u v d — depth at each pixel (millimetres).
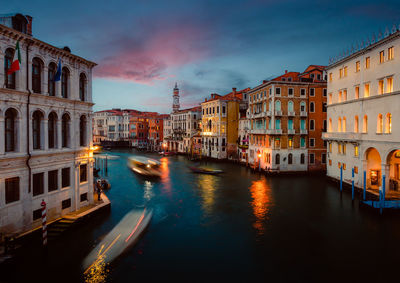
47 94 15180
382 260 13438
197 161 55750
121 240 15266
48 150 15336
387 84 21422
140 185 31594
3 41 12781
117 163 53156
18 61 12422
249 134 45250
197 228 17656
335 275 12117
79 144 17781
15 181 13547
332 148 30797
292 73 41969
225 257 13781
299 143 37125
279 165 36594
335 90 29672
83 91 18594
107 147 91938
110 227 17062
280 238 16109
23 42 13766
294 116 36688
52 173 15938
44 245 13203
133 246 14812
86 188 18844
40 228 14438
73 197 17453
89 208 18344
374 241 15547
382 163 22047
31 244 13844
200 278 11844
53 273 11875
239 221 18984
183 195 26469
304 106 37312
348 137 26141
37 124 14984
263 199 24766
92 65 18938
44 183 15172
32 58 14383
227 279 11781
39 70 15109
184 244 15242
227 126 54094
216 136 54844
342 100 28281
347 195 25781
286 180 33625
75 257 13219
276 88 36531
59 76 15156
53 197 15812
